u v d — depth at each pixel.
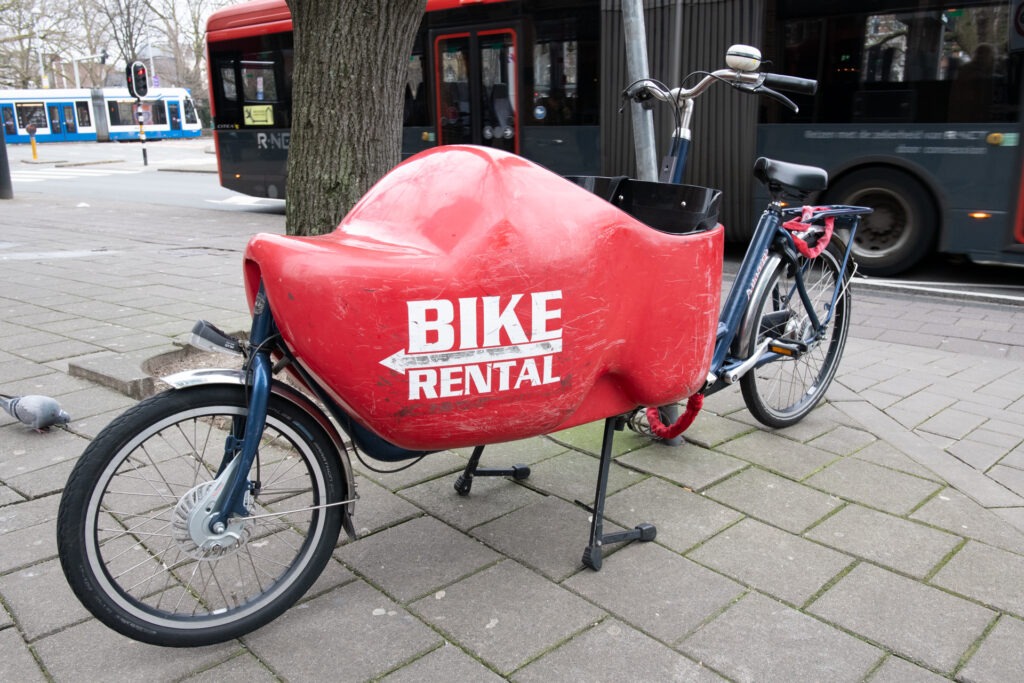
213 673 2.09
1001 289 7.07
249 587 2.45
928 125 7.02
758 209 8.02
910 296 6.95
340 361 1.99
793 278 3.63
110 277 7.30
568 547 2.71
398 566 2.59
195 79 57.25
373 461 3.35
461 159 2.25
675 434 3.30
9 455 3.34
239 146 13.46
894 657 2.15
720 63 7.96
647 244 2.32
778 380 4.12
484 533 2.79
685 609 2.36
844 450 3.50
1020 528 2.82
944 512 2.93
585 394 2.30
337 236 2.23
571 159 9.16
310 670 2.10
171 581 2.47
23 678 2.05
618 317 2.31
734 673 2.09
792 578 2.52
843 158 7.48
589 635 2.24
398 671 2.10
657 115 8.33
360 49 3.90
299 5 3.94
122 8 50.25
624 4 3.73
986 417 3.93
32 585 2.44
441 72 10.15
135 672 2.08
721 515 2.92
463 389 2.10
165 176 23.02
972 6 6.68
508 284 2.09
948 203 7.05
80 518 1.99
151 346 4.81
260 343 2.15
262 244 1.97
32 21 45.19
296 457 3.20
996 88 6.68
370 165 4.04
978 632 2.25
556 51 9.06
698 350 2.55
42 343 4.98
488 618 2.32
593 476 3.24
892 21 7.07
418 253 2.07
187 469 3.17
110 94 42.44
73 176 23.09
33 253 8.82
